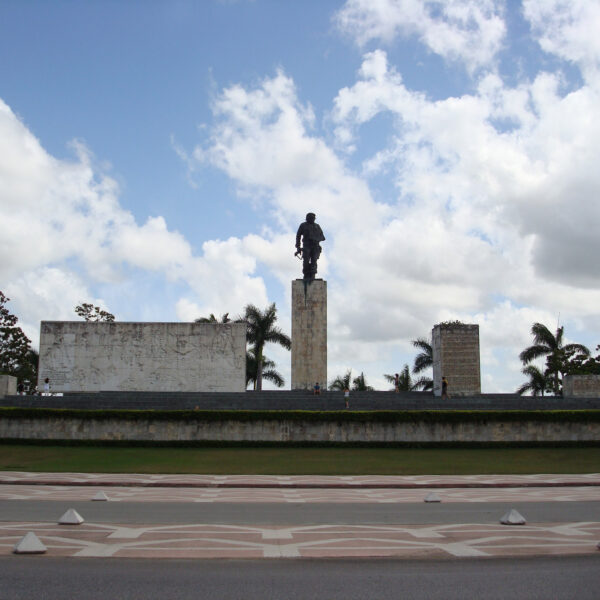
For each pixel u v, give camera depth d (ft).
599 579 27.99
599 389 140.56
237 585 26.73
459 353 138.82
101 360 145.89
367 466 93.15
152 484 72.59
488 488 73.46
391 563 31.09
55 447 108.68
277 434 113.50
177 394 138.31
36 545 32.50
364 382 228.02
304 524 43.52
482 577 28.30
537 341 181.68
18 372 197.06
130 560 31.27
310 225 151.12
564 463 97.40
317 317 146.20
